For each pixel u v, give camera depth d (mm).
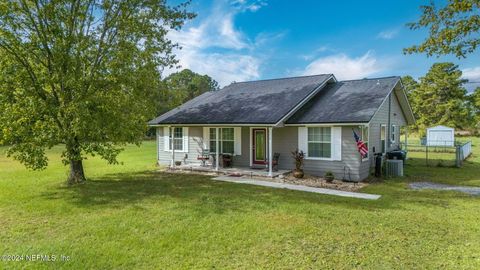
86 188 10703
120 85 10789
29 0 9828
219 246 5359
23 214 7441
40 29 9984
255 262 4730
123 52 10375
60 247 5324
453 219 6852
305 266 4586
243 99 16328
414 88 48781
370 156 13609
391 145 16469
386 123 15703
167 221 6797
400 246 5316
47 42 9844
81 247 5332
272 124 12281
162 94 12523
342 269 4488
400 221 6719
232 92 18297
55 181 12109
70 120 9781
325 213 7383
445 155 23000
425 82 46281
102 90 10703
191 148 17312
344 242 5516
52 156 22844
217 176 13484
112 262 4750
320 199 8961
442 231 6059
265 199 8945
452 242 5484
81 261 4789
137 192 10023
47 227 6457
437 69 45062
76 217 7168
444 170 15352
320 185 11391
